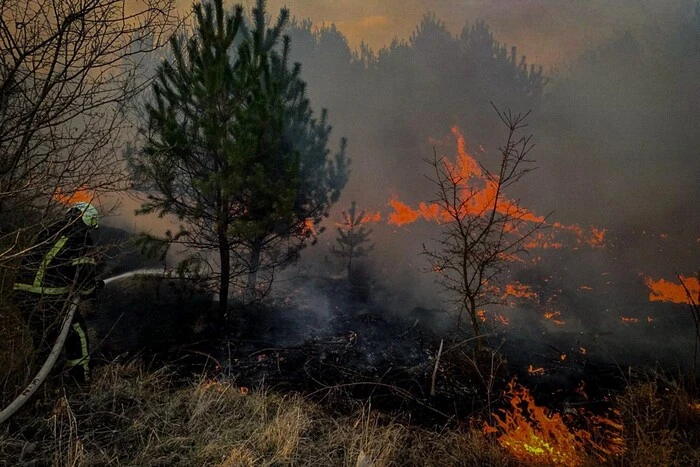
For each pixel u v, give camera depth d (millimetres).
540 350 6039
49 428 2879
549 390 4898
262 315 6414
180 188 5754
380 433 3621
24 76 2824
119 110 3201
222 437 3127
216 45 5332
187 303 6191
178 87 5426
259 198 5461
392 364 5137
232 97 5566
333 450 3275
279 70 6527
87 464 2613
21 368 3135
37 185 2822
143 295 6016
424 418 4156
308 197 6820
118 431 3020
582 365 5617
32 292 3189
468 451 3533
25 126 2914
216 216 5508
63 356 3611
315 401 4219
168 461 2812
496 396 4668
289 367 4875
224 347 5234
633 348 6398
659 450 3113
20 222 3158
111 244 3791
